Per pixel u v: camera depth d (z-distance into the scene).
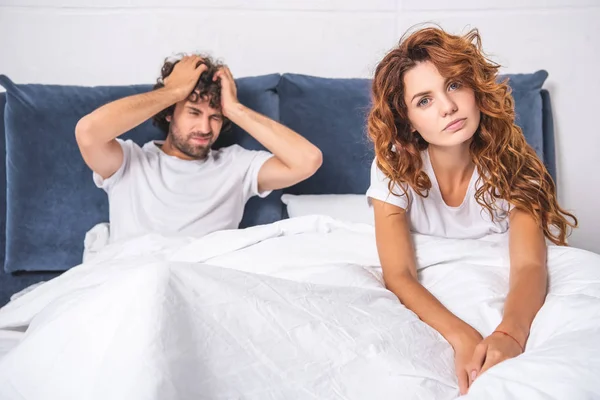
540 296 1.34
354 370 1.09
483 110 1.47
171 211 2.02
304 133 2.26
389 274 1.43
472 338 1.24
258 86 2.26
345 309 1.18
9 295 2.10
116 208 2.03
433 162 1.57
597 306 1.19
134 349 0.96
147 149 2.12
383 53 2.61
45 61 2.55
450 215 1.61
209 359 1.02
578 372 0.97
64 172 2.15
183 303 1.04
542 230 1.54
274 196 2.20
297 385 1.05
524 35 2.62
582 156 2.65
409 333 1.19
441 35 1.46
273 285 1.16
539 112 2.36
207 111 2.05
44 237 2.13
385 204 1.52
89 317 1.06
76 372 1.03
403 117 1.52
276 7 2.59
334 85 2.31
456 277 1.42
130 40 2.57
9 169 2.14
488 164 1.53
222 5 2.57
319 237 1.55
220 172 2.10
